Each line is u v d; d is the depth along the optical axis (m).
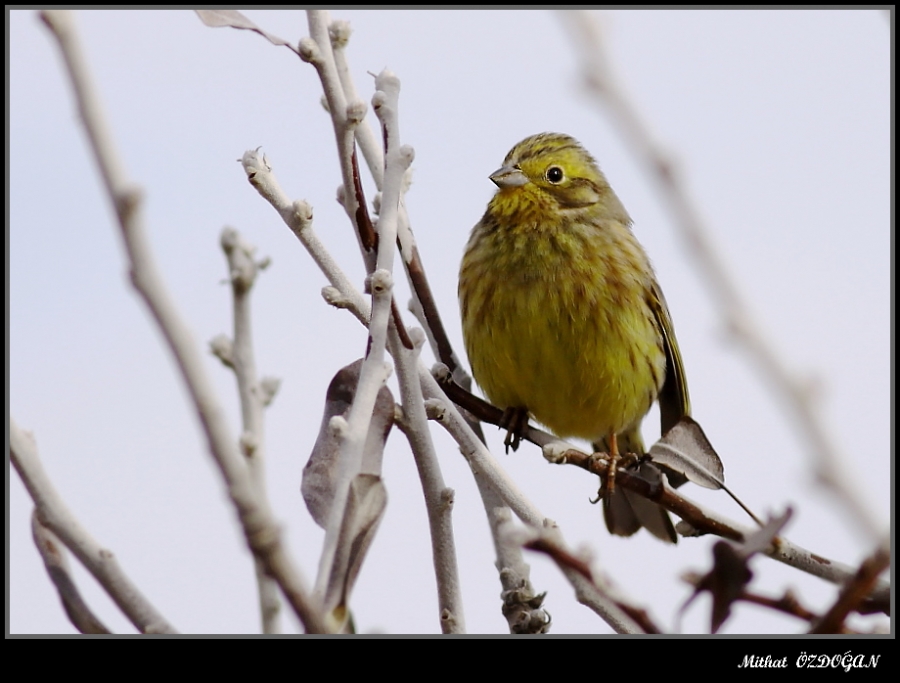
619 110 3.93
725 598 4.87
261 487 5.12
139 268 4.02
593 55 3.96
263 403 5.65
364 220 8.11
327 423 7.50
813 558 7.34
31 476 5.52
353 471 6.16
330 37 9.10
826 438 3.88
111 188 3.99
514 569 8.67
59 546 6.16
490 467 8.38
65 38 3.97
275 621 5.35
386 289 6.86
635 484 8.31
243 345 5.62
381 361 6.71
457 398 10.61
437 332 10.79
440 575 8.00
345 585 5.54
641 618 4.85
